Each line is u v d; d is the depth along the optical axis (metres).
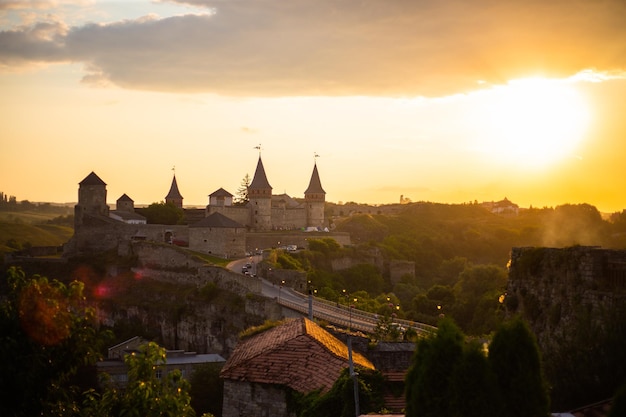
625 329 45.41
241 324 154.88
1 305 44.38
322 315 107.81
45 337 43.97
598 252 52.06
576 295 52.09
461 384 38.06
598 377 45.06
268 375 54.25
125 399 45.19
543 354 52.06
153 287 197.38
